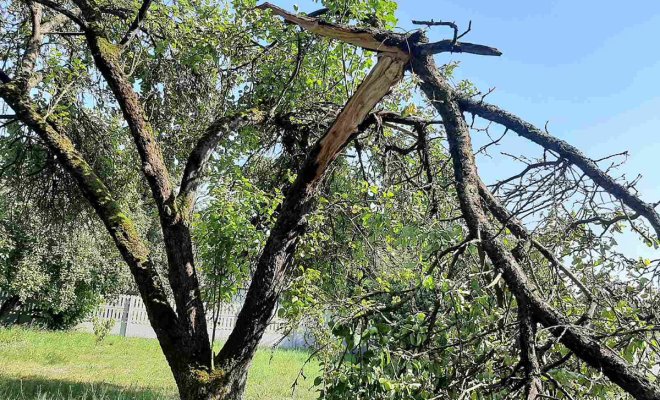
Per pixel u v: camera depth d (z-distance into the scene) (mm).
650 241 3104
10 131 6699
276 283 4168
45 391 7062
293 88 5262
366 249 5055
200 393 3902
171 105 6434
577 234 3387
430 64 3494
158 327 4102
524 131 3236
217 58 5383
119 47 4969
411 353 2795
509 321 3090
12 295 13797
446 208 3748
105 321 14625
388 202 3686
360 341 2832
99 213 4465
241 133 5203
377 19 4473
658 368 3117
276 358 12508
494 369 2984
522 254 3127
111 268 14602
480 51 3213
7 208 8547
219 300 4484
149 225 12562
